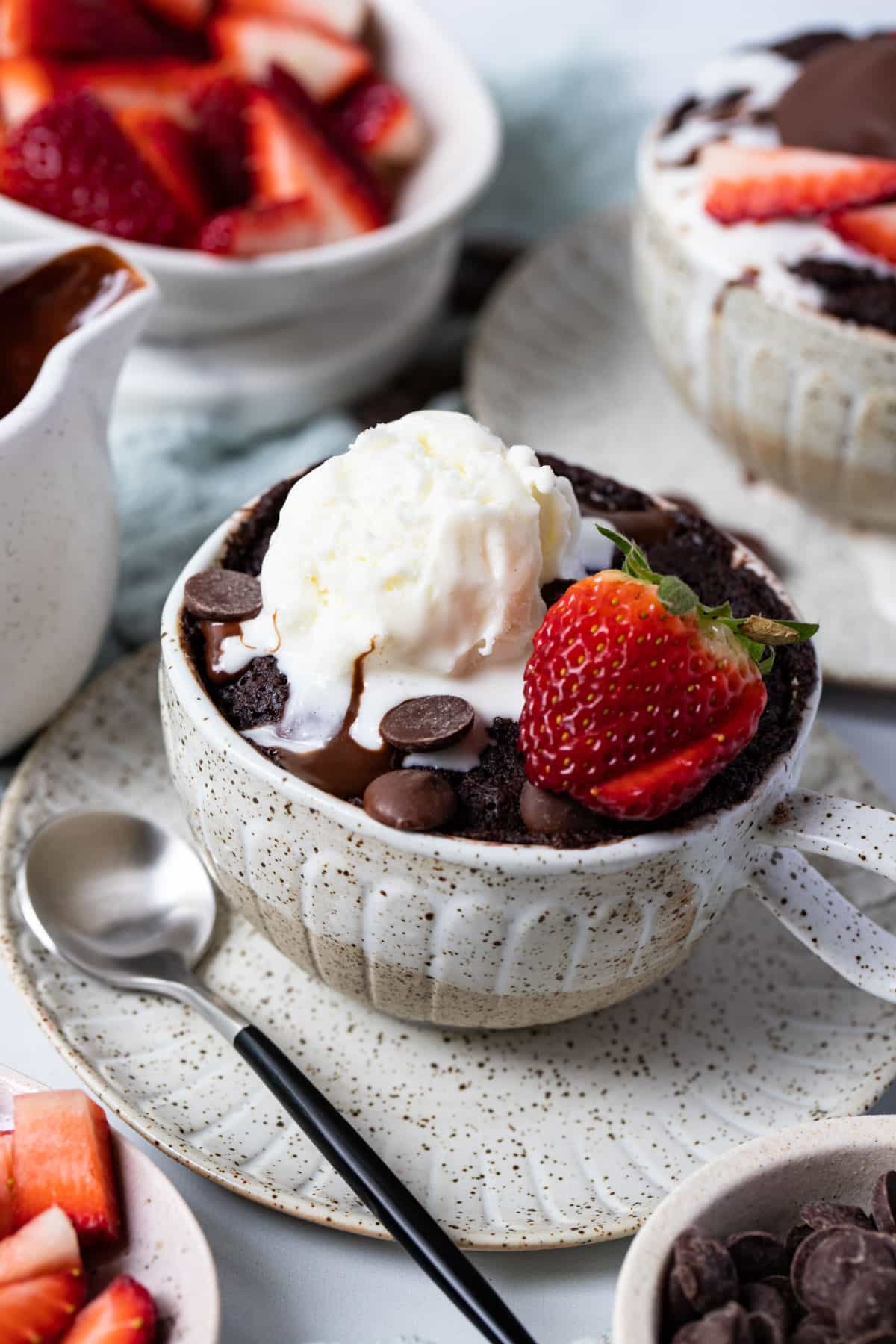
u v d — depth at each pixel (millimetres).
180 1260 541
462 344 799
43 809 622
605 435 754
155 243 744
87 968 596
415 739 553
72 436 611
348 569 561
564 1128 584
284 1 804
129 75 783
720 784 560
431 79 806
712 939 624
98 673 679
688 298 700
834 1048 601
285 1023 598
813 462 705
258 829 560
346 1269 564
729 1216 546
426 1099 587
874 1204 546
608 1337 556
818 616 700
